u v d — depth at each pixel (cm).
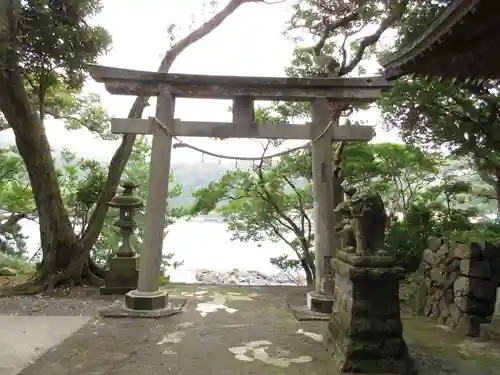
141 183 1229
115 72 657
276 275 1348
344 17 898
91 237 883
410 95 682
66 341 504
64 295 784
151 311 633
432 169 979
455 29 385
